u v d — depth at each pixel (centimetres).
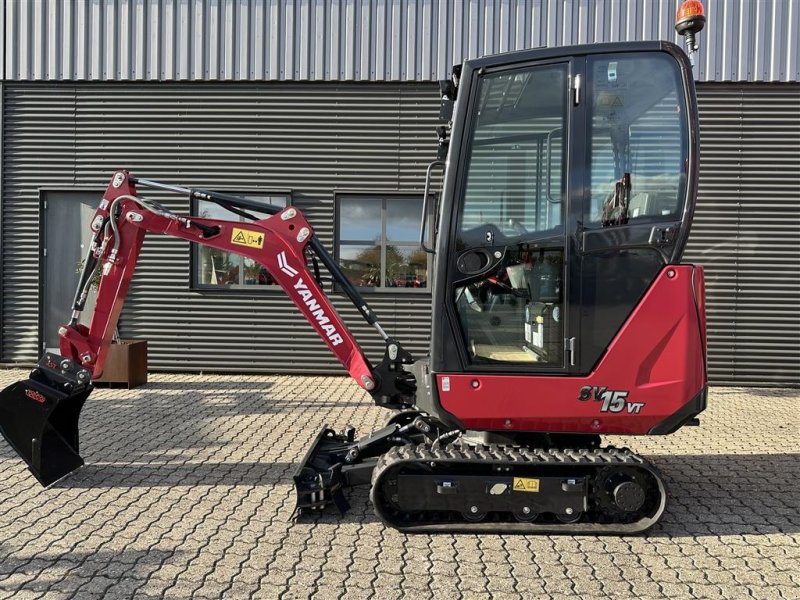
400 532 312
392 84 734
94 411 567
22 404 365
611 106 303
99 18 738
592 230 302
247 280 753
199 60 738
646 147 303
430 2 719
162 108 747
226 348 757
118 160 754
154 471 402
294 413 565
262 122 743
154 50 739
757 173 716
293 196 747
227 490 369
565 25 708
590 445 334
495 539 306
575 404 304
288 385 695
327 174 745
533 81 309
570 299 303
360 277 751
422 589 256
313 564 277
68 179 759
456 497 308
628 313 302
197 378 735
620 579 267
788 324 720
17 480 383
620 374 301
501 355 311
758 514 344
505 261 310
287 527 318
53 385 371
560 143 307
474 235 312
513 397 306
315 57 732
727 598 252
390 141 740
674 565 281
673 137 301
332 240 748
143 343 696
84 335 393
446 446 327
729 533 318
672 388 300
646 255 302
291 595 250
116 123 751
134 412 564
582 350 303
